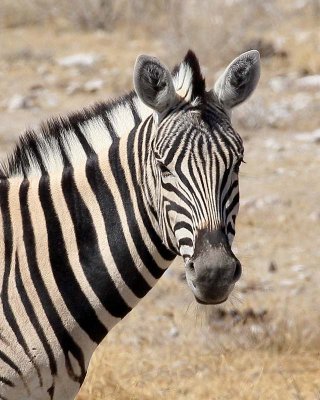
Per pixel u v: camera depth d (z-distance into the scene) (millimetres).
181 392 17312
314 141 31891
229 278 10531
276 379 17875
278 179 28406
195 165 10758
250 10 43438
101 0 46500
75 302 11562
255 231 25000
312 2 48094
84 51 42500
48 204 11680
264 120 33531
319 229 25109
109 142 11797
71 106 35094
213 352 19141
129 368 18109
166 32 41594
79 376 11727
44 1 48000
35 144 11977
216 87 11281
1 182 11867
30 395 11562
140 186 11500
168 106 11055
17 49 41969
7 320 11438
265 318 20500
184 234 10781
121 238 11586
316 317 20578
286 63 39812
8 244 11562
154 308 21078
